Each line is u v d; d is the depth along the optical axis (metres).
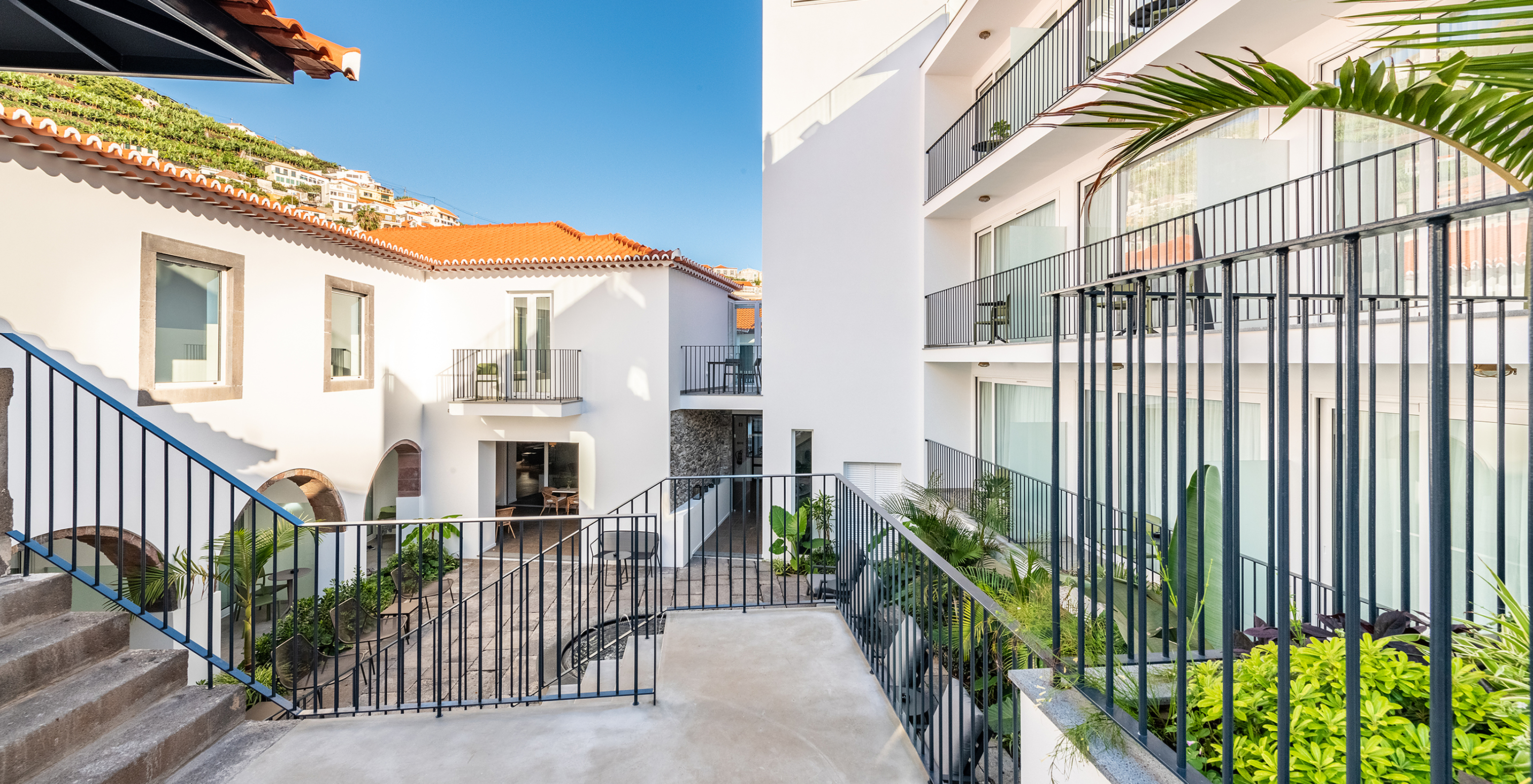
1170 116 2.58
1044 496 8.44
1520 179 1.98
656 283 13.29
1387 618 2.11
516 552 13.51
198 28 2.44
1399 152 4.76
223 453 8.64
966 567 6.81
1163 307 1.73
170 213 7.95
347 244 10.86
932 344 11.52
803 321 12.38
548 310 13.66
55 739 2.38
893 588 3.61
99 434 3.02
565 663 7.86
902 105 11.95
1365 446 4.69
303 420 10.04
